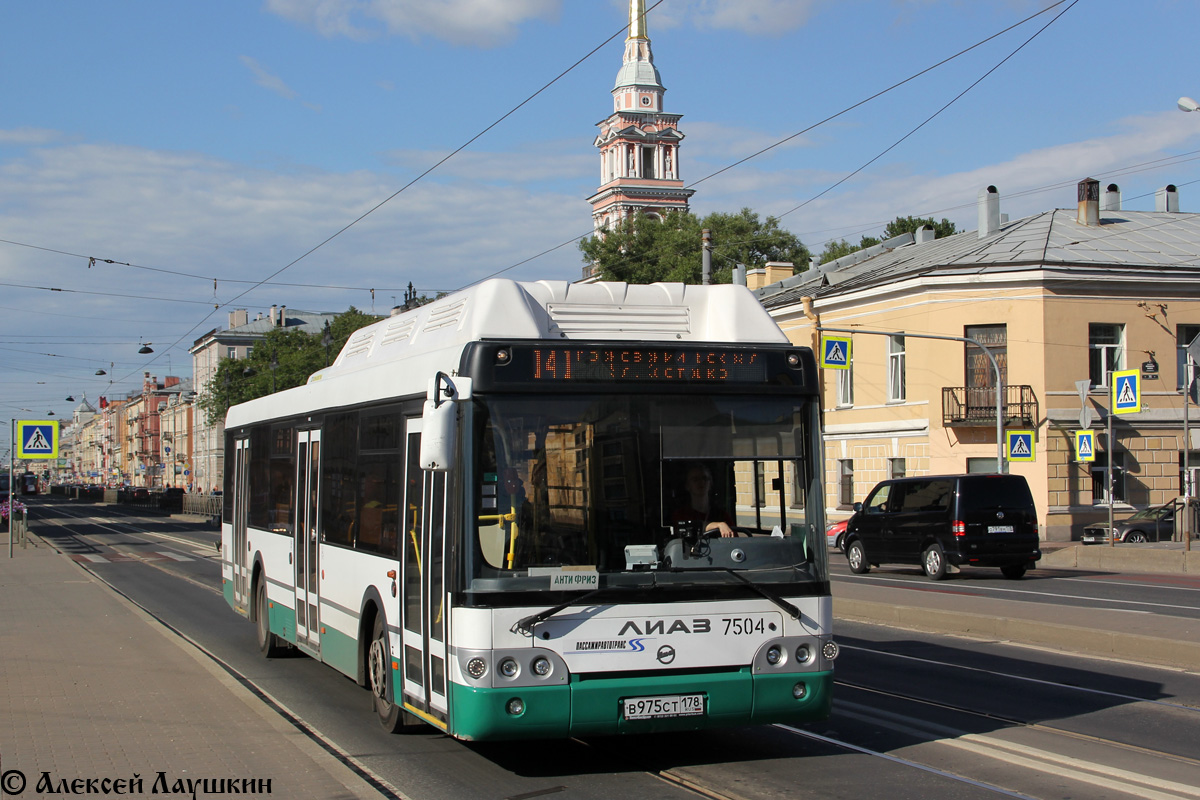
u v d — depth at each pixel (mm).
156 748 7812
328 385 10594
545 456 7023
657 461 7199
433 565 7371
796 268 72125
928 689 10820
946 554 23141
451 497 7027
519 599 6840
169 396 143750
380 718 8859
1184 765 7785
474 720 6746
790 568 7340
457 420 7051
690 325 7918
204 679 10648
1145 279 36406
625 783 7383
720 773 7637
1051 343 36031
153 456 147500
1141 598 18875
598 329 7707
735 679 7105
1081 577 24406
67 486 157375
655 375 7281
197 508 72562
